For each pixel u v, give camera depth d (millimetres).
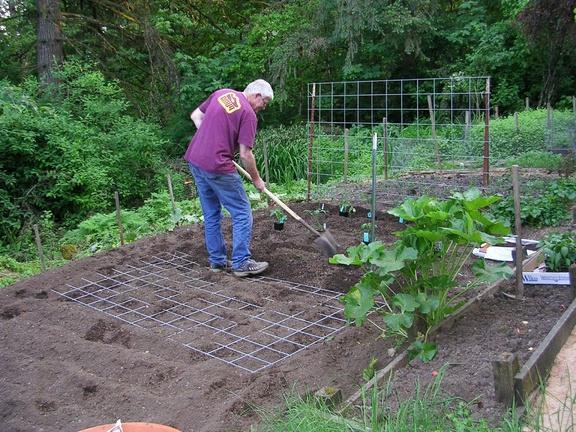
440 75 19188
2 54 16969
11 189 12148
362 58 19125
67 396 3641
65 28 16469
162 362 3947
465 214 3604
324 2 17109
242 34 19734
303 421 2975
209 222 5793
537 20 16562
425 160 11047
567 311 3963
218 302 5062
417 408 2982
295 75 18266
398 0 16906
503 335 3838
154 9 18609
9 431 3309
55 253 8664
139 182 14109
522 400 3074
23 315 4918
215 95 5609
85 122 13766
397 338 4000
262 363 3969
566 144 11914
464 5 19344
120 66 18078
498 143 12211
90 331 4543
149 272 5934
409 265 3799
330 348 4055
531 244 5797
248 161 5477
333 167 12688
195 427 3268
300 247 6391
